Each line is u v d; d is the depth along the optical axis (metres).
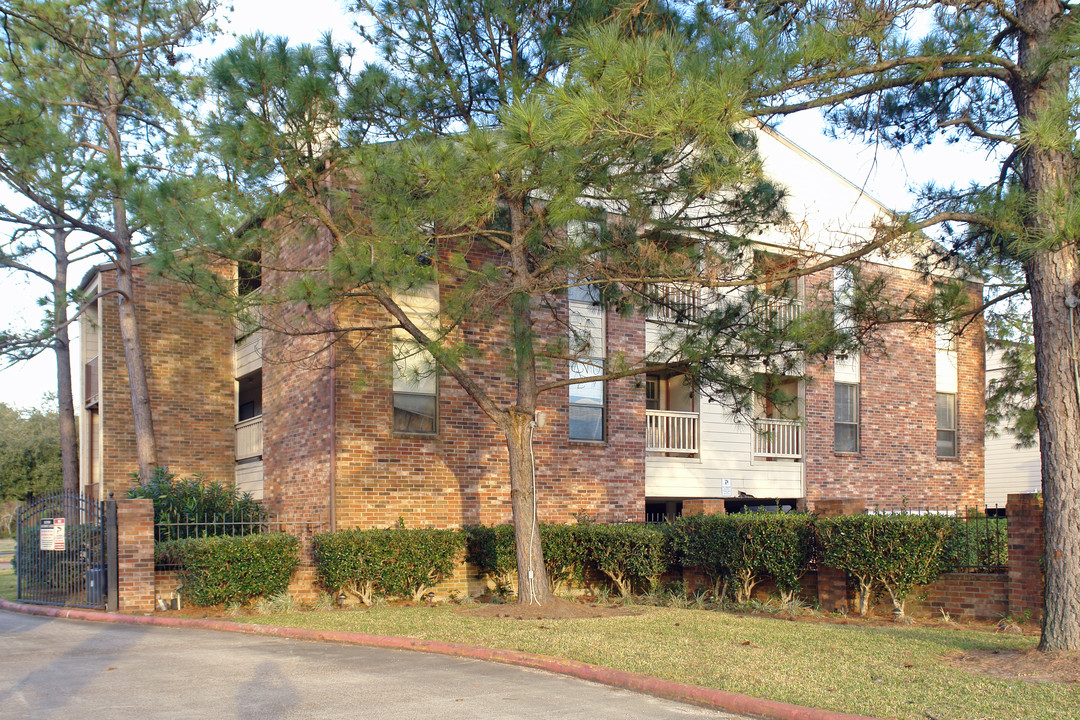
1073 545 8.74
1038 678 8.16
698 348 12.49
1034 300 9.26
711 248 12.38
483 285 12.33
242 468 19.84
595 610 13.39
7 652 10.52
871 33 8.91
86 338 22.91
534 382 13.66
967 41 9.17
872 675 8.36
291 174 11.65
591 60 8.38
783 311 13.77
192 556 13.95
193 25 18.22
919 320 11.72
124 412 19.69
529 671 9.15
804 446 21.64
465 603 14.95
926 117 11.06
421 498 16.20
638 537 15.39
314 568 15.03
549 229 12.22
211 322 20.45
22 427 48.91
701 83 8.18
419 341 12.32
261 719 6.99
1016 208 9.27
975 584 12.11
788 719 7.16
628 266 11.85
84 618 13.91
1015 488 28.02
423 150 10.56
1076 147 8.28
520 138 9.01
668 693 8.05
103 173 14.94
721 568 14.72
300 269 12.04
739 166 8.98
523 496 13.45
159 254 11.78
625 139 9.30
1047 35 9.12
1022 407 18.14
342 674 8.91
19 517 17.11
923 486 23.48
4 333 19.06
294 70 11.20
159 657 10.02
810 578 13.98
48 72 16.53
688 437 20.08
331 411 15.48
